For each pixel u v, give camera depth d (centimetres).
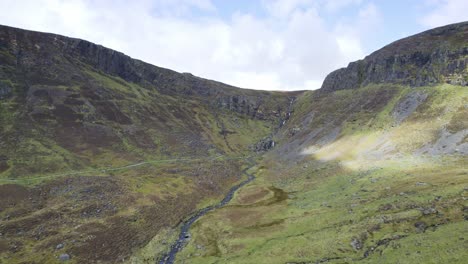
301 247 6091
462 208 6125
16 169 10825
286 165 14688
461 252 4550
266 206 9212
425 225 5891
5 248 6550
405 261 4741
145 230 8175
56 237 7225
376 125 14500
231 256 6347
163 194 10962
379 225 6238
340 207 7775
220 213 9131
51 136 13900
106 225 8119
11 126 13338
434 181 7850
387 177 9162
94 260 6550
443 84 14625
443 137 11025
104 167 13050
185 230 8262
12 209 8275
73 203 9144
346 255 5525
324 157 13525
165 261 6544
